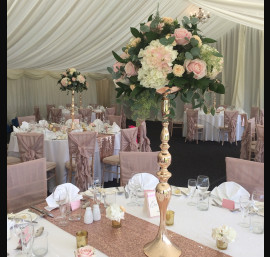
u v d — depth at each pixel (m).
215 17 7.40
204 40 1.38
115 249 1.41
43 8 4.15
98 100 14.02
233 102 9.71
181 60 1.30
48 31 4.82
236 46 9.56
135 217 1.75
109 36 5.52
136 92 1.33
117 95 1.49
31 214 1.75
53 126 5.39
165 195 1.38
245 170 2.39
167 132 1.41
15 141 4.48
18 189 2.25
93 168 3.87
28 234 1.33
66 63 6.86
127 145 4.34
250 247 1.44
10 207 2.20
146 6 4.83
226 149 6.79
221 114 7.42
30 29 4.62
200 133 7.78
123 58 1.43
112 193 1.93
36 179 2.37
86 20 4.75
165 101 1.39
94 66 7.43
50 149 4.07
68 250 1.42
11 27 4.35
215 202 1.95
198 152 6.48
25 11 4.07
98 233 1.57
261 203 1.66
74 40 5.42
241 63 9.45
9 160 4.21
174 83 1.26
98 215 1.71
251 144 5.22
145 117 1.40
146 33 1.33
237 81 9.59
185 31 1.27
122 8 4.67
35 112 9.48
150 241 1.47
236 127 7.44
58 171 4.08
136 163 2.74
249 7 3.55
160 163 1.40
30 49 5.47
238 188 2.04
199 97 1.39
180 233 1.57
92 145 3.79
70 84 4.51
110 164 4.27
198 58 1.29
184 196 2.08
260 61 9.13
